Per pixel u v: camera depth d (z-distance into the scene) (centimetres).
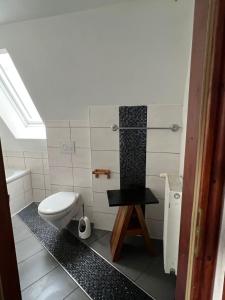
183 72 174
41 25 168
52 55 185
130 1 145
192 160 82
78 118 239
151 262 196
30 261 199
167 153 214
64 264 195
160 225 230
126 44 165
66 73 196
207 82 60
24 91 270
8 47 189
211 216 64
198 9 77
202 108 63
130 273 183
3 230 70
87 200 263
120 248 197
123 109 214
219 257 67
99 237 236
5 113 266
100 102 215
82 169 255
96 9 152
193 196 77
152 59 170
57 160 261
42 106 237
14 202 280
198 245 67
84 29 163
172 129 206
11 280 75
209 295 70
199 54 74
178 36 154
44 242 227
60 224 228
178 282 114
